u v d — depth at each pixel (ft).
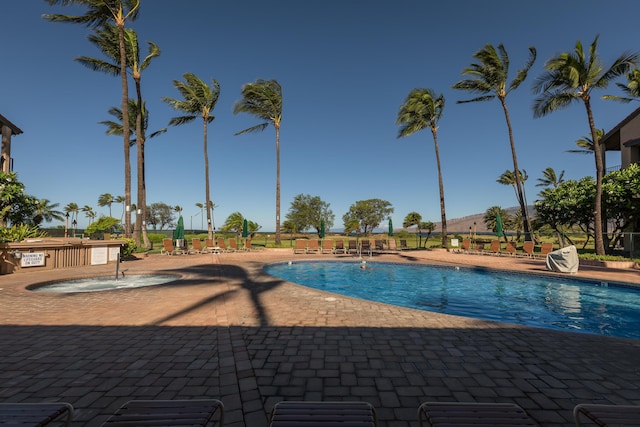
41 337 14.12
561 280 33.40
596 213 46.29
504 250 69.72
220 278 31.86
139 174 68.44
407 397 8.94
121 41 56.90
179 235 67.10
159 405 6.34
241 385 9.62
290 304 20.57
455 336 14.34
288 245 92.94
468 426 5.65
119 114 82.28
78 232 102.68
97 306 19.98
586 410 6.10
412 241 110.73
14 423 5.54
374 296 29.91
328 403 6.46
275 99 75.36
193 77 74.69
